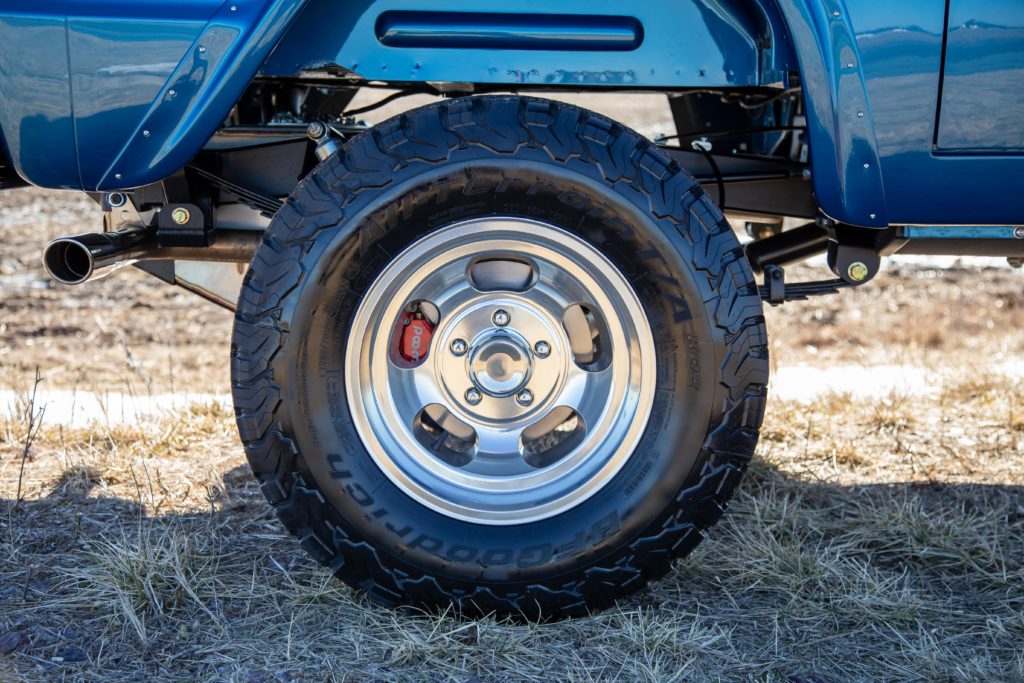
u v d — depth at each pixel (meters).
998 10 2.65
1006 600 3.05
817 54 2.65
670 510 2.77
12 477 3.89
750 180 3.44
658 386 2.78
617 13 2.72
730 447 2.75
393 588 2.78
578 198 2.70
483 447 2.89
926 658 2.68
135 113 2.61
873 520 3.56
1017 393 5.09
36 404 4.85
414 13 2.71
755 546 3.25
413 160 2.68
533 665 2.63
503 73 2.73
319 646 2.70
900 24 2.65
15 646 2.66
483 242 2.79
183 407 4.79
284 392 2.70
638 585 2.80
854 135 2.70
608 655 2.67
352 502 2.74
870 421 4.79
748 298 2.73
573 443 2.88
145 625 2.80
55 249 2.81
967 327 7.16
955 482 4.02
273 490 2.74
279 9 2.58
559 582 2.78
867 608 2.94
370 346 2.81
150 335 6.91
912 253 2.99
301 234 2.68
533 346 2.87
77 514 3.53
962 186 2.74
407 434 2.84
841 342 6.93
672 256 2.71
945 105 2.70
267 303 2.68
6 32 2.59
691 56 2.75
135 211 3.19
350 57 2.73
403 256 2.74
